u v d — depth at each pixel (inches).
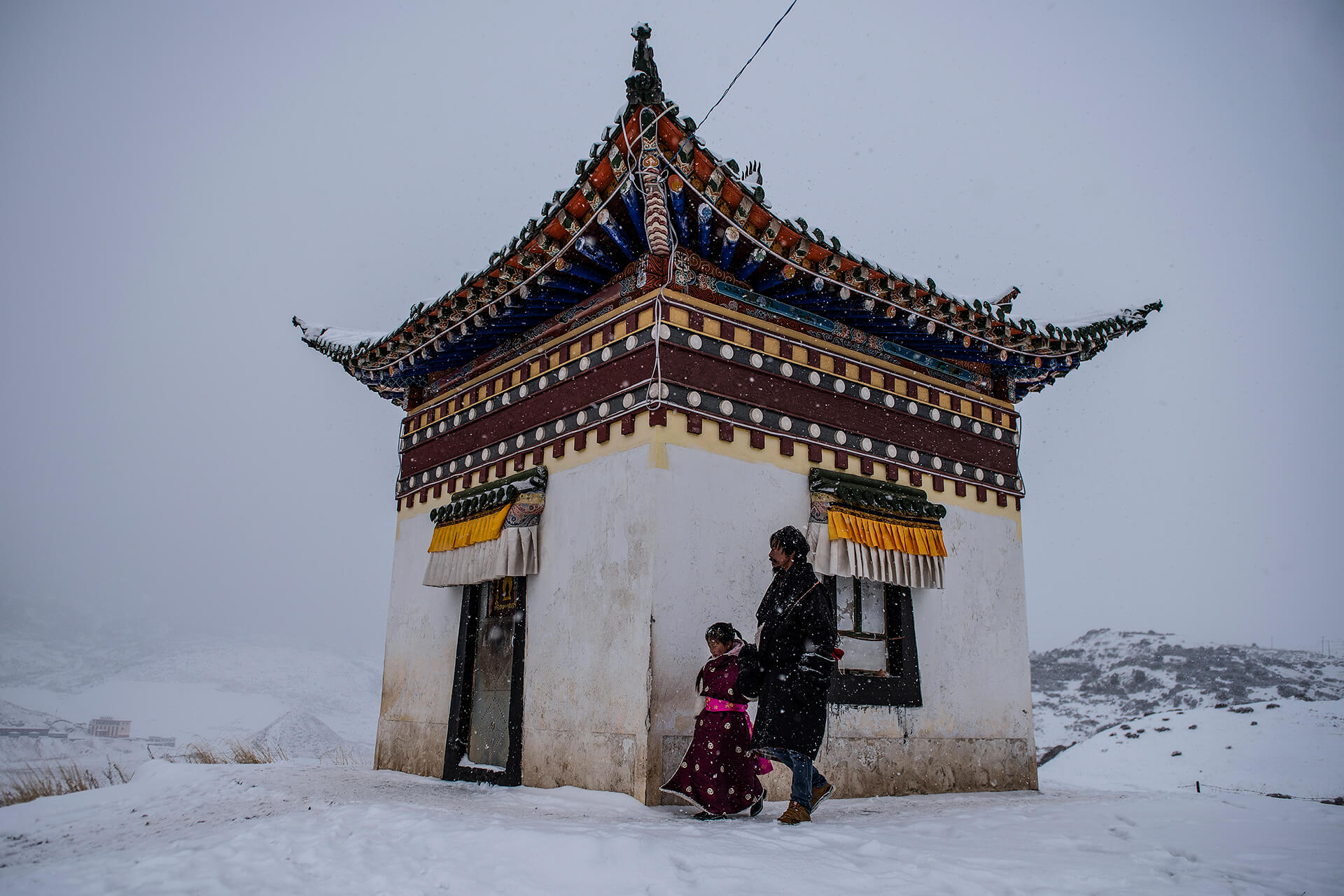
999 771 351.9
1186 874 161.5
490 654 352.8
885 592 339.6
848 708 310.5
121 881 161.6
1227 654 1486.2
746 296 316.8
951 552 362.3
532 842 168.1
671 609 271.6
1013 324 354.3
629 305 303.9
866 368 350.9
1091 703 1360.7
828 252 292.2
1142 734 771.4
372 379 439.2
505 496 336.5
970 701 350.9
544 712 304.5
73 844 219.8
